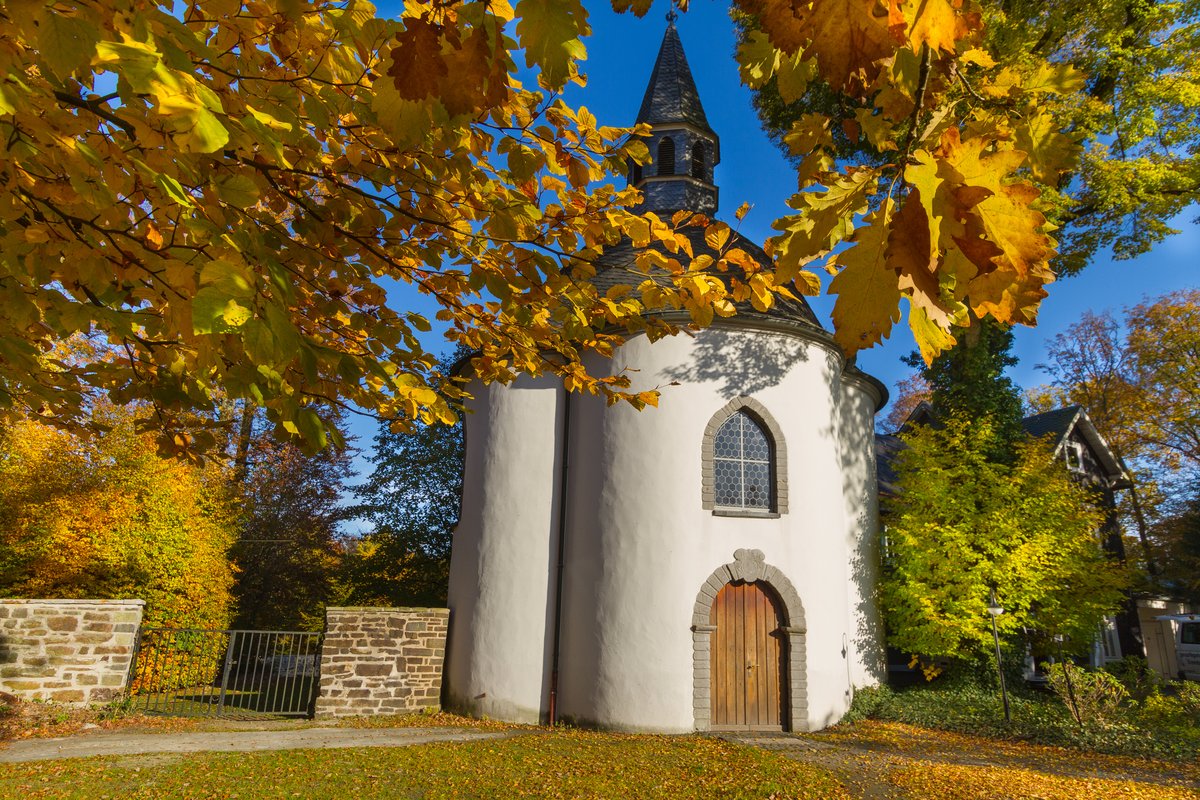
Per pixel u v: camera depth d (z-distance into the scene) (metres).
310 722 11.61
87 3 1.47
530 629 12.21
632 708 11.12
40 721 10.52
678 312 12.47
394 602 21.23
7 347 2.51
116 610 12.02
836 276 1.05
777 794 7.56
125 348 3.09
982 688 13.88
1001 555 12.94
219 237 1.70
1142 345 28.61
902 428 15.88
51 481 13.97
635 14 1.33
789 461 12.54
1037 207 0.95
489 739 10.22
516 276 3.19
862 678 13.42
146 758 8.64
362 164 2.75
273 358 1.45
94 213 2.17
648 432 12.16
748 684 11.58
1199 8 13.41
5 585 13.50
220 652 15.16
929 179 0.97
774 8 1.03
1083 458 21.98
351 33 2.13
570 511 12.64
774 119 15.02
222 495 17.20
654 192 16.39
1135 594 21.83
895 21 0.98
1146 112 13.81
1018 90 1.11
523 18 1.28
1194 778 8.74
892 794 7.66
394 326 3.31
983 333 16.61
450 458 22.19
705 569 11.69
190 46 1.53
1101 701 11.55
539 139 2.81
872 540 14.52
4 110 1.44
